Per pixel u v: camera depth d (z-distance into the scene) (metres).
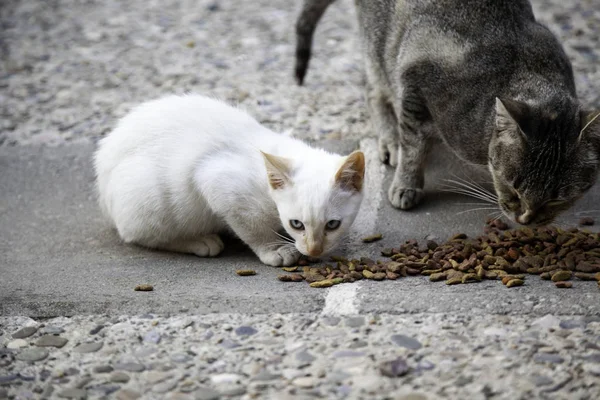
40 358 4.08
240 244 5.60
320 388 3.67
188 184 5.20
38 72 8.71
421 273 4.83
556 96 5.09
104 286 4.86
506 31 5.55
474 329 4.08
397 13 6.17
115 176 5.41
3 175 6.72
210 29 9.58
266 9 10.09
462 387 3.62
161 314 4.44
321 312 4.36
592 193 5.82
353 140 6.82
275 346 4.04
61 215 6.18
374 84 6.71
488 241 5.17
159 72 8.55
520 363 3.77
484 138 5.39
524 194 4.98
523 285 4.56
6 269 5.29
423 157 5.86
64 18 10.08
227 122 5.35
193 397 3.66
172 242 5.48
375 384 3.67
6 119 7.69
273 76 8.30
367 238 5.38
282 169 4.74
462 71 5.50
